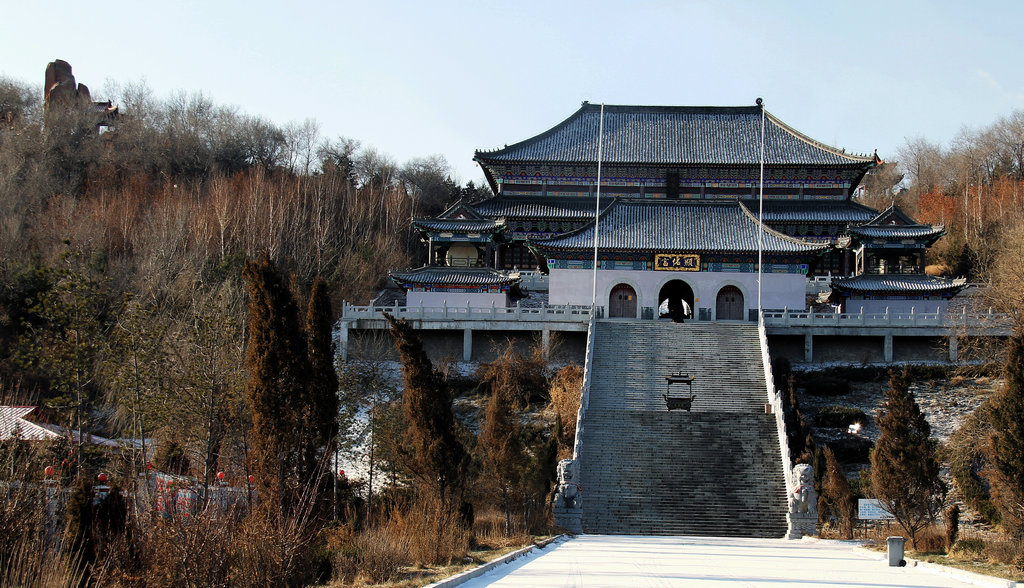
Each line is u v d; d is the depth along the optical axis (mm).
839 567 32719
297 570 25109
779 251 83750
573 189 111188
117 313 47125
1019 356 36438
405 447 41250
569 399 62031
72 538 26094
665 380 65375
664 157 110000
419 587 25938
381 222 133875
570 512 46500
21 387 56656
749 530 47125
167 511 28641
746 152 110688
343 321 76500
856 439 59344
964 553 35469
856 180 111625
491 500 45750
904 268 90562
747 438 55625
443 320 76812
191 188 133000
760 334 71938
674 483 50906
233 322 44719
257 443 31469
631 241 85562
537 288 102375
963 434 52312
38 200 108062
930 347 73562
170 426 43406
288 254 108188
